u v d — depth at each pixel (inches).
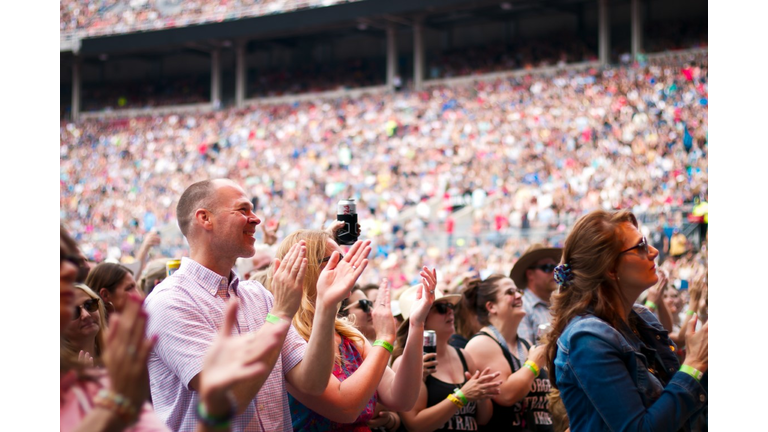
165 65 1587.1
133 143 1263.5
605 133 847.7
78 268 77.6
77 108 1462.8
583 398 106.0
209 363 60.6
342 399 117.3
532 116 934.4
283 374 117.0
